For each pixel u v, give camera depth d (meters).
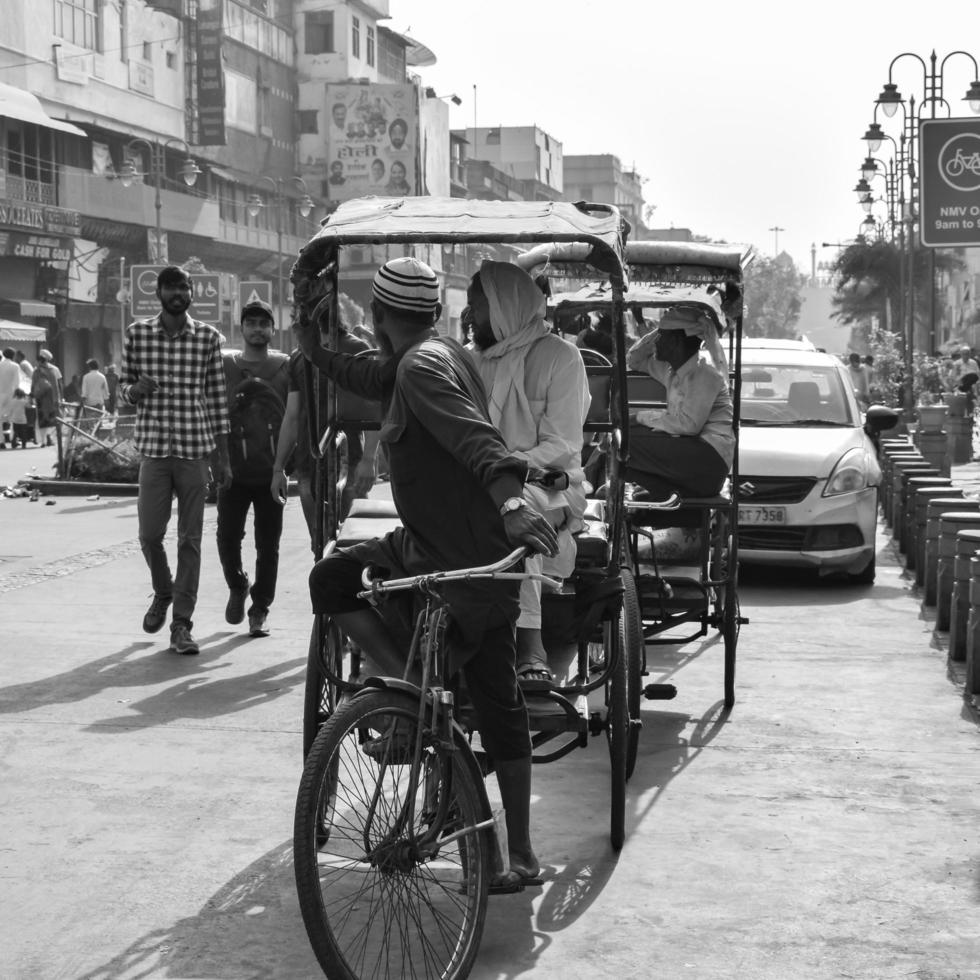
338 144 61.62
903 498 12.81
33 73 40.94
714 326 7.58
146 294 23.88
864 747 6.37
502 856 4.47
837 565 11.05
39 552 12.43
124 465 18.72
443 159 72.75
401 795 3.81
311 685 4.96
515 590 4.00
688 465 6.90
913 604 10.33
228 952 4.06
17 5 40.09
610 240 4.74
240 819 5.25
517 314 4.80
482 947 4.14
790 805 5.51
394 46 70.25
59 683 7.42
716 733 6.62
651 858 4.90
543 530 3.70
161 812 5.32
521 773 4.15
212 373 8.21
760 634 9.12
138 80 47.19
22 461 24.77
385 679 3.83
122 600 9.96
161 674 7.68
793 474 10.99
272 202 59.09
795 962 4.04
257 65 57.06
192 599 8.26
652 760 6.17
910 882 4.68
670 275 7.09
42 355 29.38
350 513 5.55
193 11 50.75
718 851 4.98
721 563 7.49
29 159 40.41
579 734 4.86
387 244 4.68
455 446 3.81
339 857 3.85
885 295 61.78
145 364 8.07
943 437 21.09
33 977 3.90
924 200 16.55
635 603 5.80
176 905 4.41
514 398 4.77
